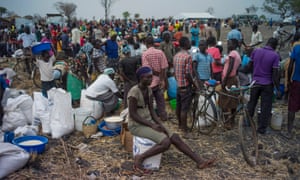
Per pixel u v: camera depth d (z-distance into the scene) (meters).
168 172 3.97
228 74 4.95
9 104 5.12
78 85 6.73
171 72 7.82
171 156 4.44
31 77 9.51
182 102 5.20
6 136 4.58
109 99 5.89
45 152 4.44
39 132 5.24
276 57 4.92
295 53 4.92
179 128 5.55
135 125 3.99
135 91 3.93
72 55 13.93
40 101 5.49
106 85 5.79
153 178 3.82
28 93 7.82
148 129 3.92
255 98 5.25
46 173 3.88
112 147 4.66
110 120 5.16
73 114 5.46
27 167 3.99
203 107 5.34
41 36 16.14
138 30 20.73
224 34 30.56
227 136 5.17
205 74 5.67
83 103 6.03
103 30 19.08
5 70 8.73
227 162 4.27
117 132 5.09
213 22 41.66
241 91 4.51
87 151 4.52
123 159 4.29
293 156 4.45
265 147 4.77
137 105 3.99
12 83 8.97
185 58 4.95
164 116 5.73
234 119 5.45
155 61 5.39
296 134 5.32
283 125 5.73
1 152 3.68
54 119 5.05
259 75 5.08
